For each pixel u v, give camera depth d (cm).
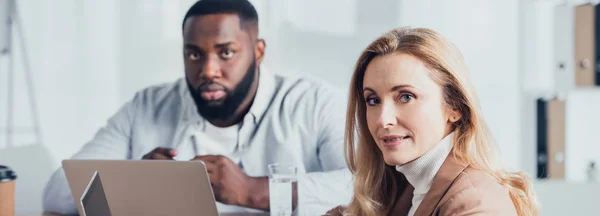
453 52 137
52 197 299
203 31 298
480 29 290
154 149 300
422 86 134
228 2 298
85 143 302
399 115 136
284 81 297
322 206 289
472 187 129
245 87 298
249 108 298
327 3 296
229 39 298
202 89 299
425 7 292
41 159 302
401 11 293
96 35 301
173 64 301
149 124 301
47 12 302
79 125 302
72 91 302
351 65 295
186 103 300
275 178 192
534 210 145
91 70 301
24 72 302
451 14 290
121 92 302
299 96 296
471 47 290
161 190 166
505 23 288
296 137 294
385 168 159
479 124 138
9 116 303
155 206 169
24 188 300
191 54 299
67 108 302
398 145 137
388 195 161
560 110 277
